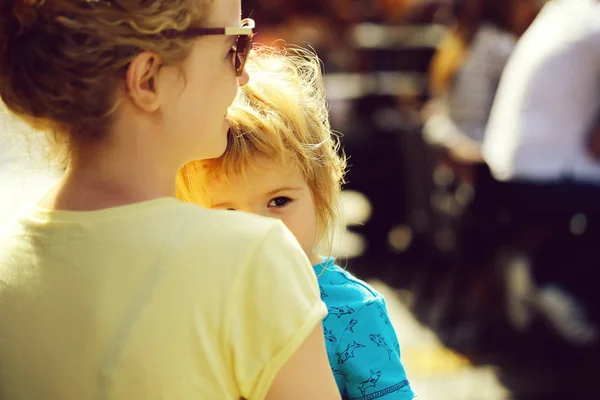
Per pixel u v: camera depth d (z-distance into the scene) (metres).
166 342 1.14
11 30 1.17
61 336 1.17
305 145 1.61
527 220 4.07
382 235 6.11
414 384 4.05
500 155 4.12
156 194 1.23
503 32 4.88
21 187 1.49
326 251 1.77
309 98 1.69
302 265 1.21
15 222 1.29
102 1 1.11
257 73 1.65
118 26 1.11
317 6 7.03
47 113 1.17
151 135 1.22
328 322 1.58
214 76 1.24
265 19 6.95
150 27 1.13
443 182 5.20
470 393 3.95
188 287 1.15
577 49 3.87
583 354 4.34
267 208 1.62
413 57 6.54
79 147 1.23
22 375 1.20
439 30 6.57
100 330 1.15
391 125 5.90
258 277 1.16
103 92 1.15
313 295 1.20
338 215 1.76
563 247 4.23
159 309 1.14
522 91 4.03
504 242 4.40
